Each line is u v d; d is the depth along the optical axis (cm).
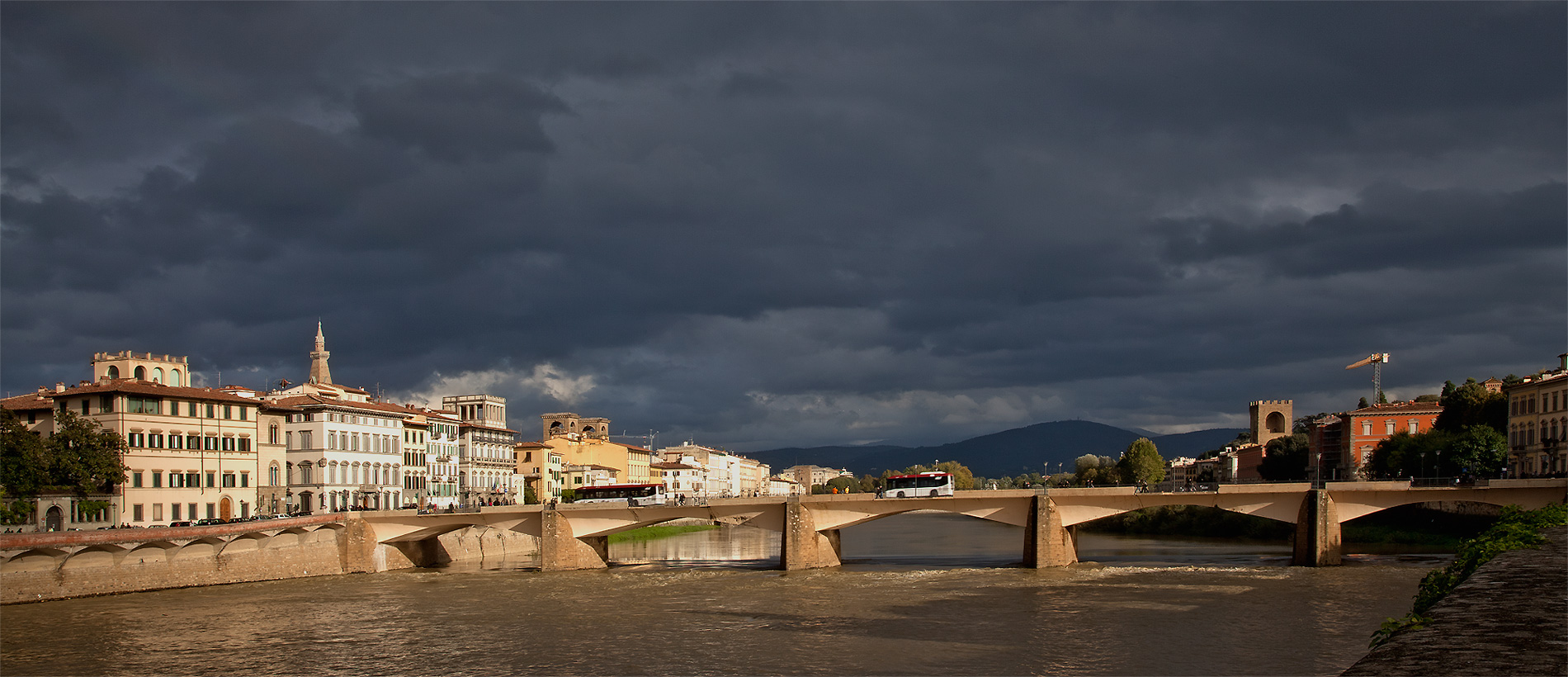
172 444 13838
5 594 10025
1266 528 17450
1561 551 4116
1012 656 7475
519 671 7256
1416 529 15900
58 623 9212
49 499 12044
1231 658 7275
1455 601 2750
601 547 14500
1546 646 2078
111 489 12769
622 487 15300
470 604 10331
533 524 13925
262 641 8419
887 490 14062
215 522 12975
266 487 15888
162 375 15325
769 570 13238
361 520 13688
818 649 7812
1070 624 8638
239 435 15088
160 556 11394
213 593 11200
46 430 13612
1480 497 12462
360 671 7325
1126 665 7106
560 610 9831
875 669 7138
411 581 12400
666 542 19125
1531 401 15988
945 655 7544
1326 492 12569
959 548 16825
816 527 13438
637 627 8825
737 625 8875
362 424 17275
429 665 7506
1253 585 10712
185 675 7250
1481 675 1830
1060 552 13025
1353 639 7869
